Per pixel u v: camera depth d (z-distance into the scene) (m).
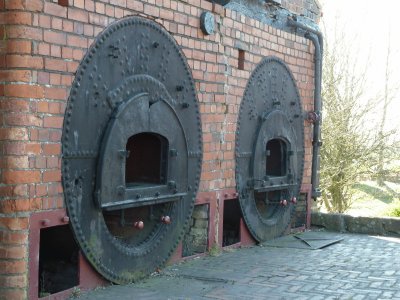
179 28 5.84
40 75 4.25
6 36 4.14
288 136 7.94
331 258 6.64
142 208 5.73
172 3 5.72
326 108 12.86
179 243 6.07
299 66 8.34
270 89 7.59
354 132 12.75
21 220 4.18
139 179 5.77
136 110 5.09
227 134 6.73
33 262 4.28
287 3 8.27
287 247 7.32
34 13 4.19
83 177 4.69
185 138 5.86
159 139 5.64
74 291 4.74
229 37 6.70
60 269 5.16
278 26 8.04
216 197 6.59
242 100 7.00
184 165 5.85
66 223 4.54
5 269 4.18
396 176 13.73
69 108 4.50
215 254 6.59
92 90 4.71
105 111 4.85
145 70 5.34
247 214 7.20
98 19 4.76
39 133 4.27
